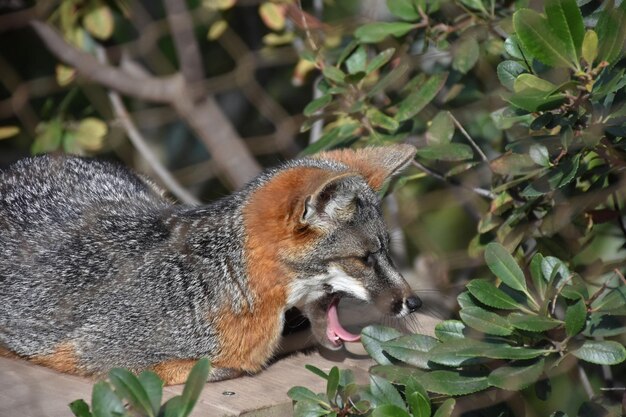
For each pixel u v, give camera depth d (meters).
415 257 13.41
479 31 10.89
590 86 8.29
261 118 15.16
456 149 10.27
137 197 10.41
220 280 9.01
